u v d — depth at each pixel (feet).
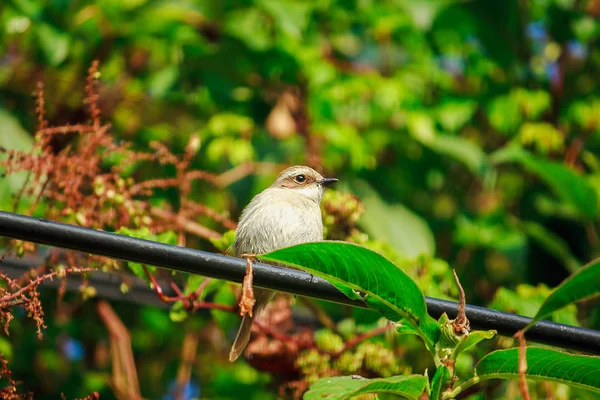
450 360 17.83
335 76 42.78
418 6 43.27
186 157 33.37
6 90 42.39
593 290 16.42
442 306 21.13
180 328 45.39
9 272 31.91
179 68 43.65
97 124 31.04
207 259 20.85
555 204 45.98
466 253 43.50
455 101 43.83
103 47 43.34
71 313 43.75
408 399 18.10
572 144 45.55
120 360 39.01
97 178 30.30
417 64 45.14
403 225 40.78
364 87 42.14
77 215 29.58
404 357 34.53
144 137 43.19
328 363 32.42
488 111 44.78
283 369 32.58
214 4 43.91
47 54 41.22
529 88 46.14
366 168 42.22
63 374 43.19
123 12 43.01
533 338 21.25
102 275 37.60
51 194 30.32
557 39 47.11
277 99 43.50
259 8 43.47
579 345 21.15
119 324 39.19
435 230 43.75
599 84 46.98
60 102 42.22
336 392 17.33
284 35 42.63
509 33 44.70
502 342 32.37
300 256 17.90
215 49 43.14
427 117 42.19
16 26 41.78
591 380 18.30
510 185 46.62
